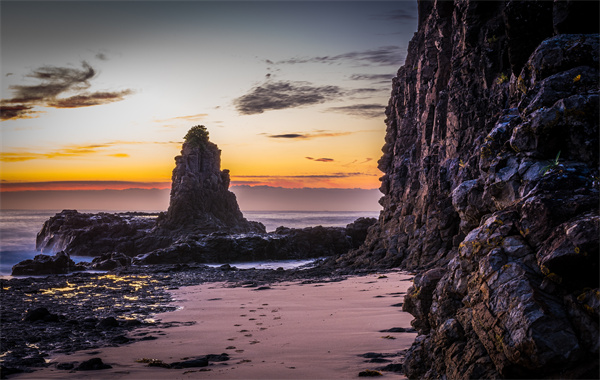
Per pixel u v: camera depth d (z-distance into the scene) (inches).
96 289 1357.0
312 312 800.9
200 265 2269.9
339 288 1114.1
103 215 3659.0
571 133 314.0
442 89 1521.9
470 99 1227.9
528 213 287.0
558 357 232.1
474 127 1203.2
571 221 261.7
